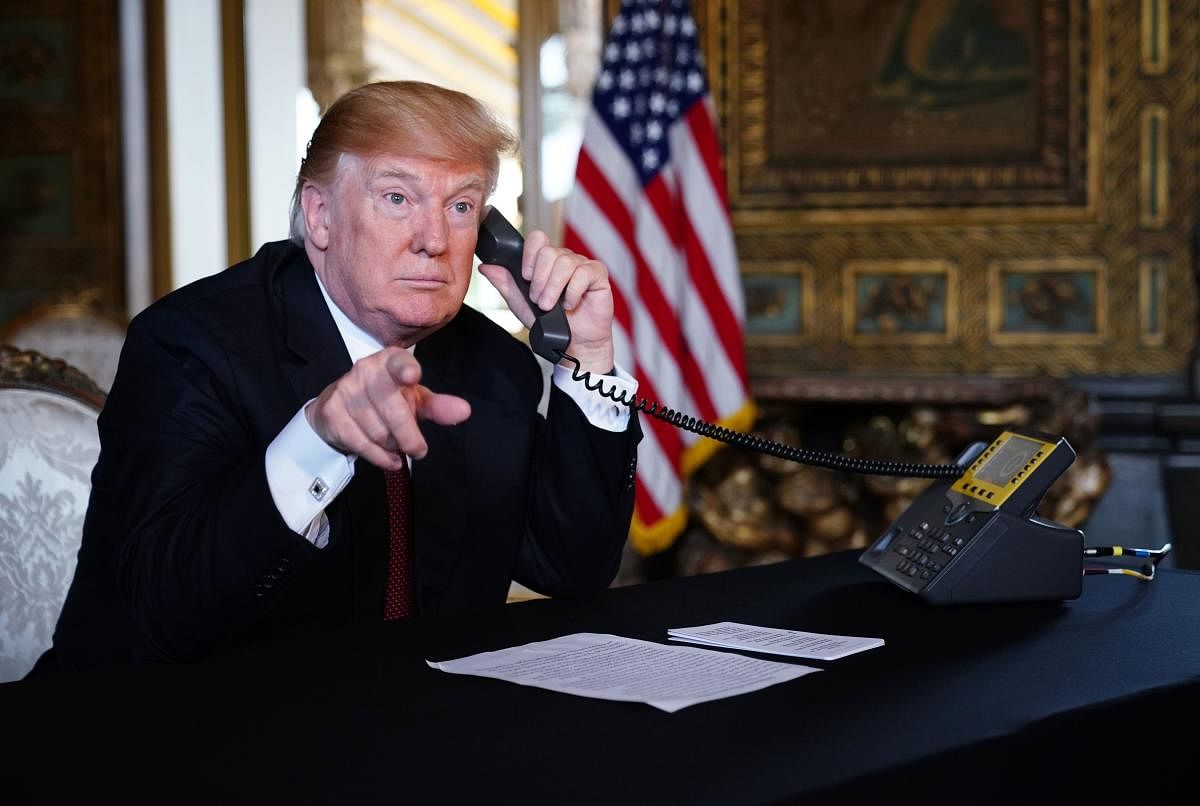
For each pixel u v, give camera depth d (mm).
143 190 6355
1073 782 1162
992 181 4867
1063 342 4863
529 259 1814
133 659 1566
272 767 1021
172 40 6402
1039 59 4816
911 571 1677
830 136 4953
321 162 1700
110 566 1671
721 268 4270
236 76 6504
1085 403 4375
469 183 1688
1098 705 1182
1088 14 4773
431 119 1658
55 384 2102
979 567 1609
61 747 1076
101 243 6285
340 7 7203
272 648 1428
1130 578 1787
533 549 1873
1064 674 1286
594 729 1105
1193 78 4738
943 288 4922
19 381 2072
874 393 4457
